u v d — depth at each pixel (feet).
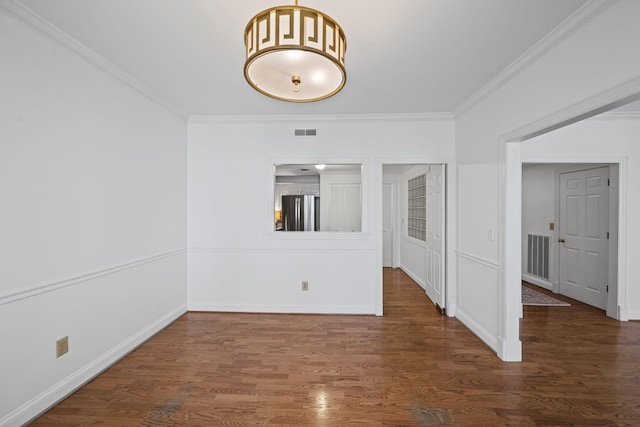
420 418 5.98
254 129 12.13
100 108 7.63
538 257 16.57
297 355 8.52
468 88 9.27
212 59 7.56
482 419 5.94
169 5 5.51
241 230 12.19
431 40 6.65
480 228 9.73
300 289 12.17
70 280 6.75
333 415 6.06
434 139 11.78
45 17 5.87
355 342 9.38
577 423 5.84
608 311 11.87
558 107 6.38
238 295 12.23
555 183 15.25
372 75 8.37
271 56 4.29
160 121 10.27
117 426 5.71
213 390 6.86
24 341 5.80
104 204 7.79
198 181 12.19
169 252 10.86
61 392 6.51
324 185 14.49
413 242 18.25
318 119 11.87
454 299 11.76
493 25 6.10
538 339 9.65
